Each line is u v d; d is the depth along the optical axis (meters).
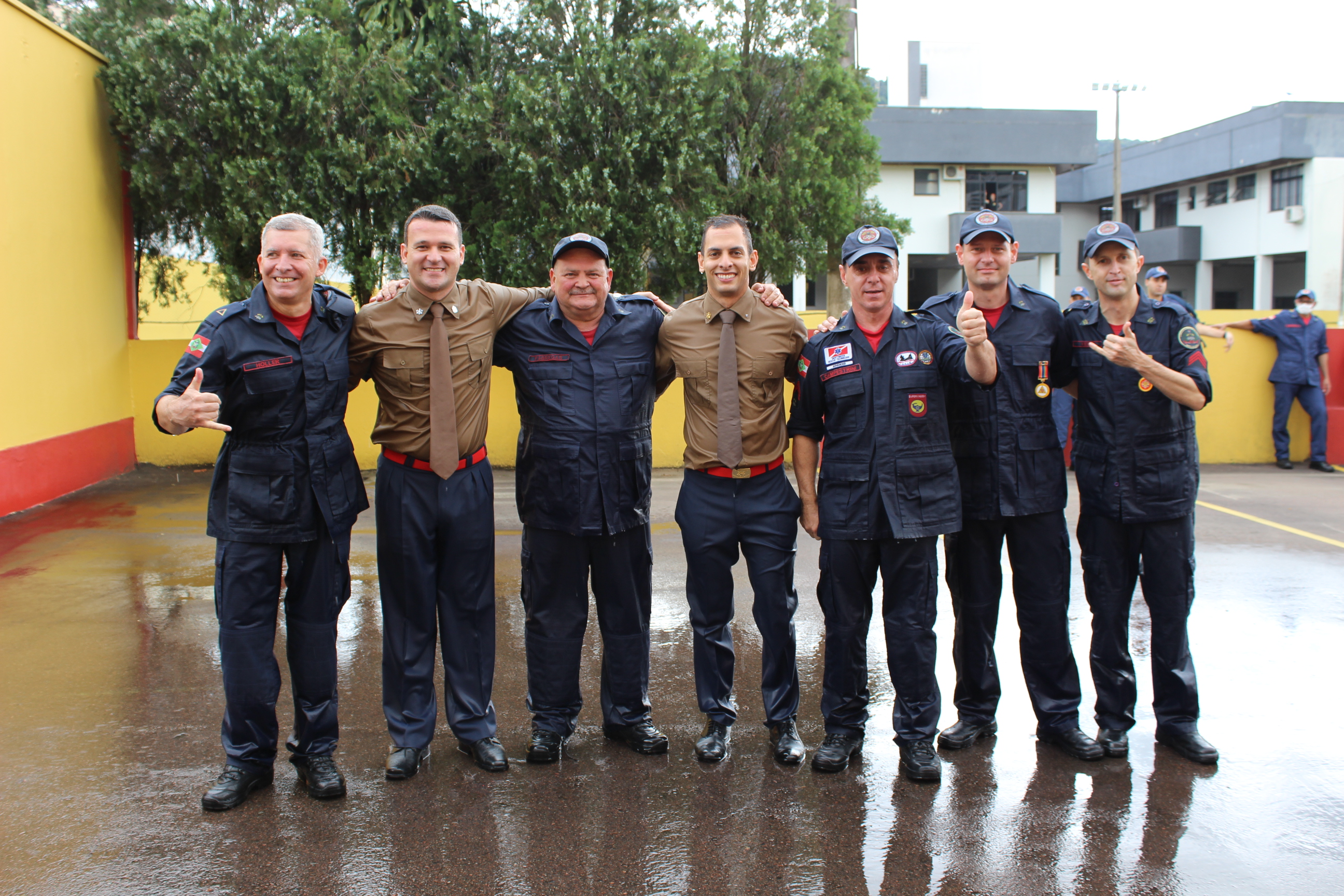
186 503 8.09
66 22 10.11
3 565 5.98
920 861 2.69
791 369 3.46
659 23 10.58
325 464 3.07
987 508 3.32
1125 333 3.15
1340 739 3.47
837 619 3.29
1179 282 32.22
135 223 10.27
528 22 10.38
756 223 11.30
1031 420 3.32
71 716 3.69
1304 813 2.94
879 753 3.40
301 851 2.74
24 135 7.78
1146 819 2.91
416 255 3.07
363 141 9.89
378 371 3.19
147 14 10.01
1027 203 26.34
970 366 3.00
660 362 3.50
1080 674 4.23
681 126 10.23
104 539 6.71
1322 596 5.24
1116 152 28.22
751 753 3.41
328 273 13.73
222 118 9.21
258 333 2.97
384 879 2.60
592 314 3.28
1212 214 29.62
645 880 2.60
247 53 9.31
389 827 2.88
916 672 3.20
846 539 3.21
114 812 2.96
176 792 3.10
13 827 2.87
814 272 11.86
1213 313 14.24
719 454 3.30
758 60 11.41
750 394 3.33
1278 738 3.48
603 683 3.51
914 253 26.20
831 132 11.70
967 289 2.99
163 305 11.75
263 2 9.85
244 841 2.79
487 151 10.33
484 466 3.36
